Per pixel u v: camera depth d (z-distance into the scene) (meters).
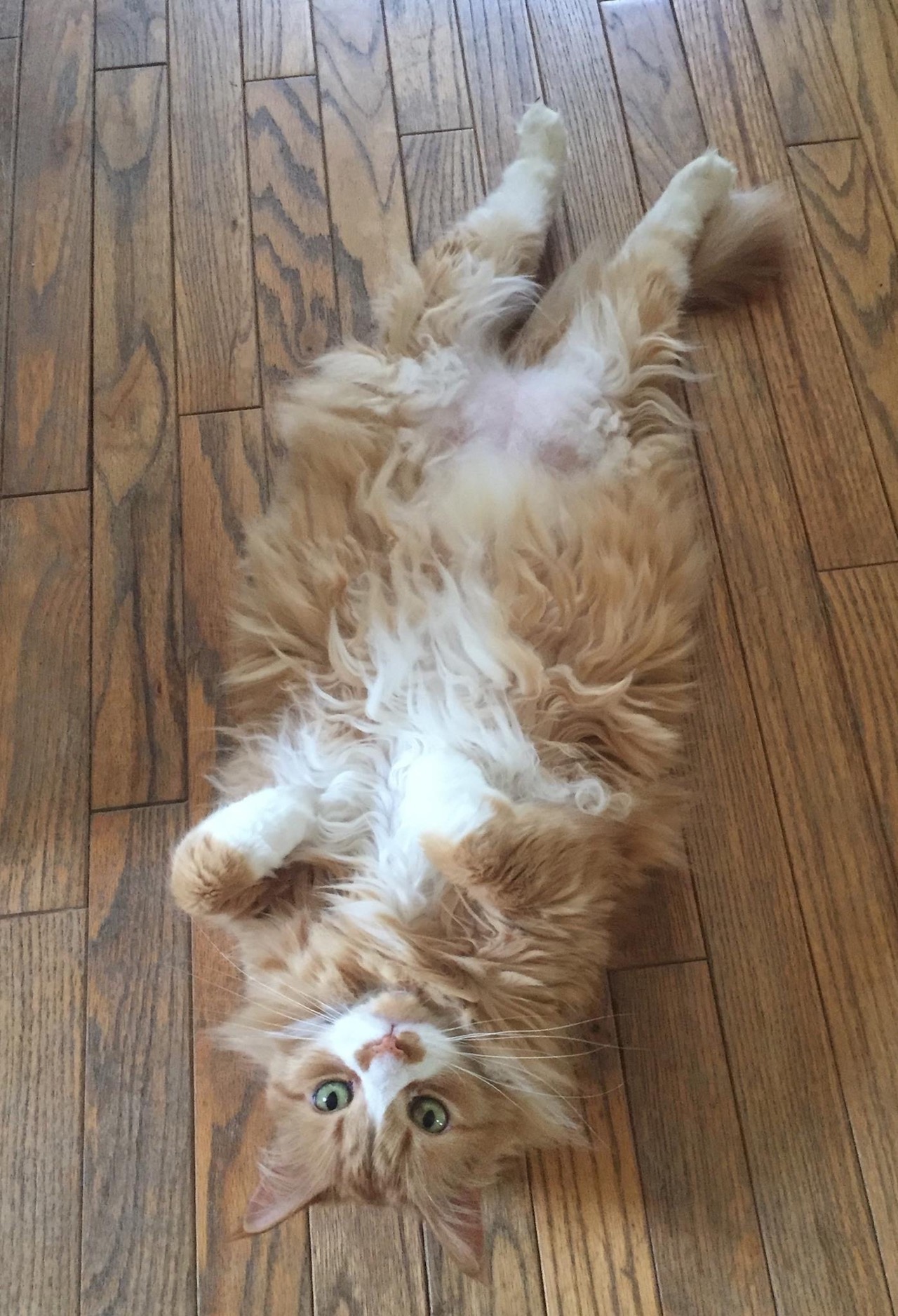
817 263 0.86
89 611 0.84
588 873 0.66
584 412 0.76
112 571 0.84
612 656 0.71
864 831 0.79
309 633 0.73
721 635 0.82
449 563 0.72
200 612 0.83
